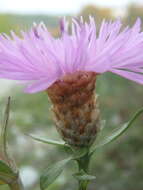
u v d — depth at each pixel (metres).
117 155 0.19
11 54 0.06
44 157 0.19
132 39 0.06
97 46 0.06
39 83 0.05
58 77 0.06
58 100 0.07
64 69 0.06
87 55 0.06
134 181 0.17
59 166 0.06
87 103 0.07
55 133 0.22
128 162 0.18
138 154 0.19
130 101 0.23
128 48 0.06
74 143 0.07
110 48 0.06
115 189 0.16
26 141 0.21
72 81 0.06
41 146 0.20
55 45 0.06
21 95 0.28
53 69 0.06
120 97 0.23
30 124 0.23
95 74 0.07
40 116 0.24
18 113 0.24
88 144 0.07
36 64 0.06
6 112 0.06
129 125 0.06
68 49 0.06
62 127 0.07
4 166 0.06
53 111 0.07
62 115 0.07
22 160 0.19
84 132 0.07
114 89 0.24
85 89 0.07
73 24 0.06
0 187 0.14
